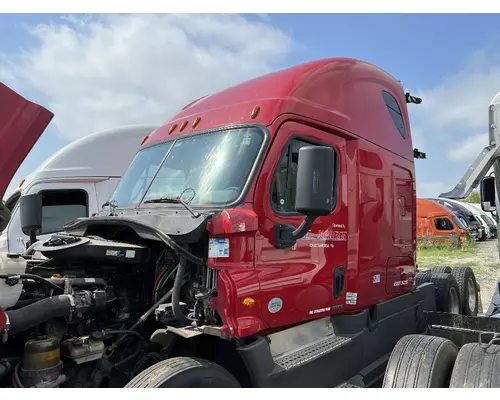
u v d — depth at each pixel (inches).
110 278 142.9
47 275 130.3
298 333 145.6
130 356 133.0
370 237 176.1
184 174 147.5
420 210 955.3
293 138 143.7
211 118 155.3
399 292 201.6
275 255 133.9
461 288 290.2
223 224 121.0
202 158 145.9
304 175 115.1
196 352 134.0
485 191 242.2
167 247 139.7
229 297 119.2
